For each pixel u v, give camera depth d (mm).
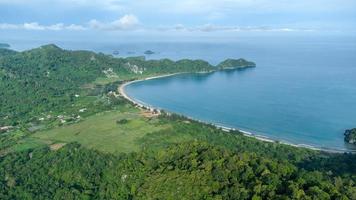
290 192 121625
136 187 167125
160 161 179500
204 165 153750
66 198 181500
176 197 145500
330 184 131000
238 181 139625
